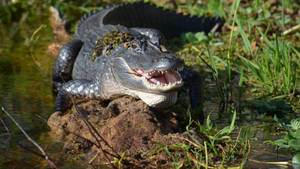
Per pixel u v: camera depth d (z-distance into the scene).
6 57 7.95
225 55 8.23
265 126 5.18
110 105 5.15
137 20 9.43
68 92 6.02
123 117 4.65
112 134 4.54
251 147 4.55
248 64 6.51
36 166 4.08
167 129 4.86
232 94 6.41
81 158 4.32
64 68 6.96
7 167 4.04
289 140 4.42
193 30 10.14
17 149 4.45
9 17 10.69
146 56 5.05
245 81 6.96
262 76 6.47
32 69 7.41
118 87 5.54
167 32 10.01
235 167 4.06
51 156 4.32
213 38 9.41
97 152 4.38
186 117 5.50
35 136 4.82
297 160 4.10
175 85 4.73
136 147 4.44
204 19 10.19
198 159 4.25
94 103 5.57
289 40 8.61
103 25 7.67
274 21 9.59
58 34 9.63
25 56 8.08
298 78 6.83
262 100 6.12
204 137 4.72
